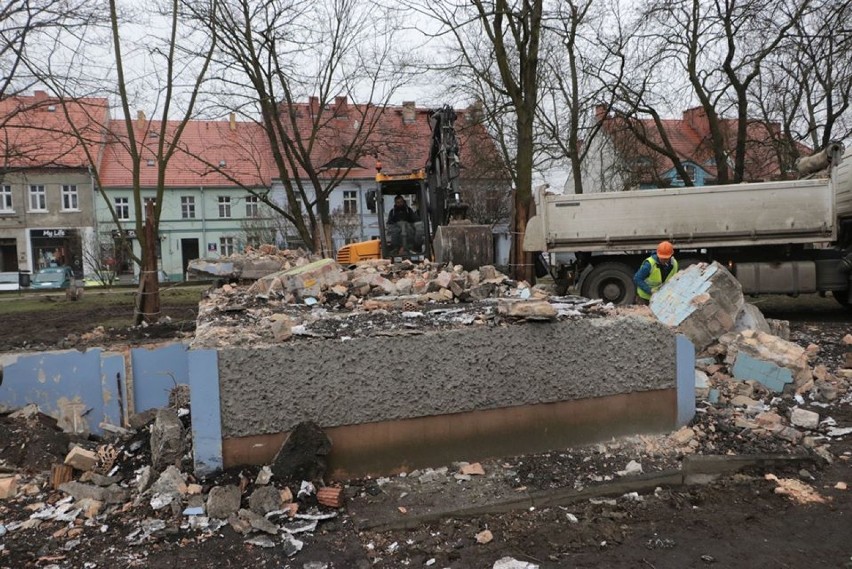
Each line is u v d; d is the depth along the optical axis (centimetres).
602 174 2106
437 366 383
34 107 1096
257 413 357
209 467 355
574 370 410
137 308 843
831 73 1656
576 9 1580
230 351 353
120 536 323
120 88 937
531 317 399
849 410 535
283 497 341
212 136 3672
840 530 328
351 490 360
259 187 3425
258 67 1438
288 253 1001
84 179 3497
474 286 595
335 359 365
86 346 588
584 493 363
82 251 3195
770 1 1448
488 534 321
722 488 379
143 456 414
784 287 1152
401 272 721
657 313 647
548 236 1219
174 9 1020
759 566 295
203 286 2106
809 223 1123
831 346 826
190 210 3662
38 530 335
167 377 561
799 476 395
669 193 1170
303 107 2311
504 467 389
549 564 297
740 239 1153
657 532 328
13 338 859
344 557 303
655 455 406
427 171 1166
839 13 1288
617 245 1199
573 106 1905
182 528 324
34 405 521
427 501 351
